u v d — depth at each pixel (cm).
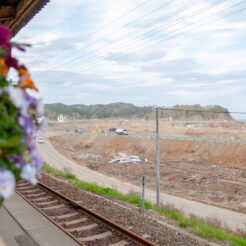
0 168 152
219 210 2964
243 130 10625
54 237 884
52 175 2647
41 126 191
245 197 3441
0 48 184
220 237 1342
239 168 5294
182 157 6731
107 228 1005
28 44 185
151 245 852
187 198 3491
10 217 1045
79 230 987
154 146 7675
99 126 16725
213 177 4531
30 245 825
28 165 164
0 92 161
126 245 888
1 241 838
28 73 185
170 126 13912
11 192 146
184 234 1161
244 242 1331
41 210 1133
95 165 5997
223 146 6438
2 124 158
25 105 162
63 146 9750
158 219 1479
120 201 1873
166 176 4825
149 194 3638
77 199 1469
